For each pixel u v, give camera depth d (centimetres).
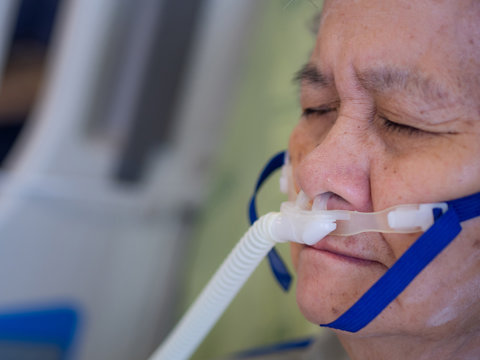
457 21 63
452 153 63
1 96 175
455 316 67
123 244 187
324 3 75
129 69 179
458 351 71
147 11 178
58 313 178
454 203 63
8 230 168
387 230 65
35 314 175
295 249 81
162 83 184
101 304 185
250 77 179
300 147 81
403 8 66
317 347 110
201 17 184
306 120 82
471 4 63
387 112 67
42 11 175
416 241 62
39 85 177
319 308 72
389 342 73
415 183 64
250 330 158
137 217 187
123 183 183
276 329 152
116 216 184
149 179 188
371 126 70
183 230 193
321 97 77
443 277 65
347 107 70
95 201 179
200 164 193
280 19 171
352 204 69
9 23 170
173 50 183
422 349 72
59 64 174
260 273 159
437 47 64
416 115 65
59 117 173
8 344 170
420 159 65
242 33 187
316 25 94
